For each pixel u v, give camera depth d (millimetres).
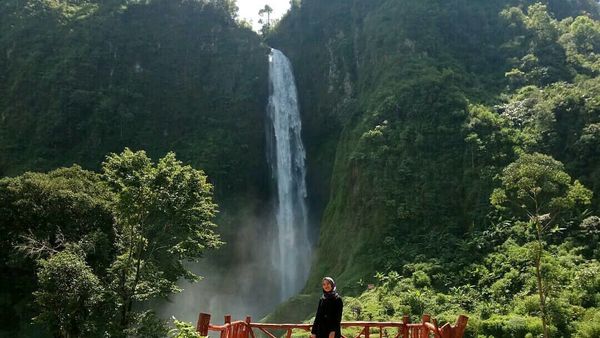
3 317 33438
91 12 71312
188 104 69625
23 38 66875
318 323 10609
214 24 76812
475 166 45906
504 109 51344
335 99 72375
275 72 75500
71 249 27562
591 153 42000
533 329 28219
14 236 32062
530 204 39500
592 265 32438
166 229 27109
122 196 25547
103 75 66625
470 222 42656
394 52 64312
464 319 10773
